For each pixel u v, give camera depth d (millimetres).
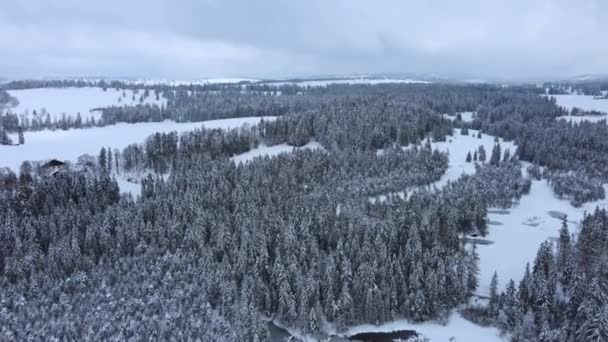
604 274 109438
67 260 125062
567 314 103875
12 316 104750
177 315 105938
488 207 188375
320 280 115750
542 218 178875
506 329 107438
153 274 121625
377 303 113438
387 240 134750
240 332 99562
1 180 168625
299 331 110812
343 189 181000
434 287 115188
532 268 132875
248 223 138875
